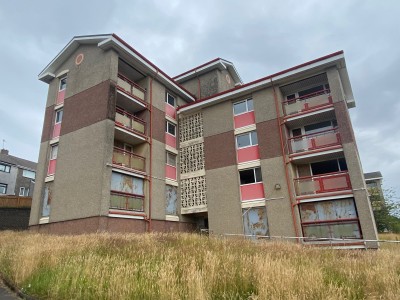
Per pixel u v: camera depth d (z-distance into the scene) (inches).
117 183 623.5
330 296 170.6
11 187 1478.8
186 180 805.9
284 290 172.7
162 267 224.2
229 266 229.5
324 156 649.0
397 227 1168.8
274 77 719.1
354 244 544.7
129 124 698.2
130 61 736.3
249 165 714.8
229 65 1021.2
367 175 1631.4
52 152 717.9
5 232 644.7
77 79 727.1
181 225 770.8
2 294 234.2
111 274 214.2
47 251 302.8
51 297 206.2
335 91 646.5
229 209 704.4
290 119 689.0
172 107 867.4
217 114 801.6
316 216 612.4
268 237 634.2
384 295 182.9
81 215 580.4
